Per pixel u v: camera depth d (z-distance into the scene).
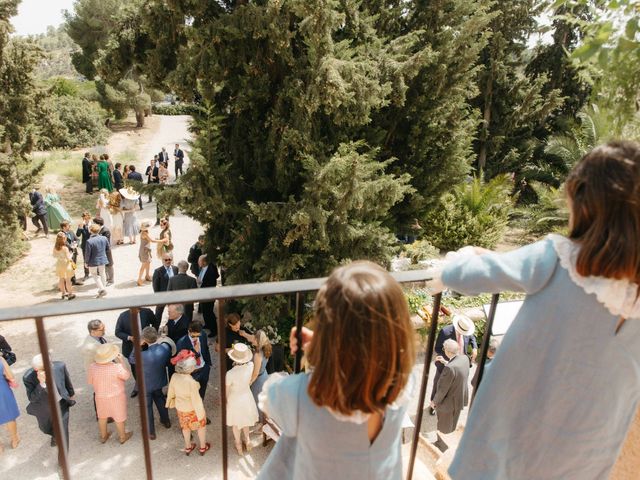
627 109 1.65
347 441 1.09
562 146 16.95
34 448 6.39
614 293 1.13
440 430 6.19
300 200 8.00
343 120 7.45
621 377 1.21
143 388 1.51
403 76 8.12
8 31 11.00
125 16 7.93
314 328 1.08
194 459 6.35
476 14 8.54
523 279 1.22
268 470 1.39
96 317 9.80
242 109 7.53
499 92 18.16
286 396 1.13
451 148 9.91
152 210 17.02
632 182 1.08
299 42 7.62
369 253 8.20
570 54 1.73
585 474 1.30
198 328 6.46
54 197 14.52
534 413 1.29
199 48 6.95
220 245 8.66
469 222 13.74
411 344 1.07
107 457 6.29
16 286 11.16
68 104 28.55
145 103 34.03
